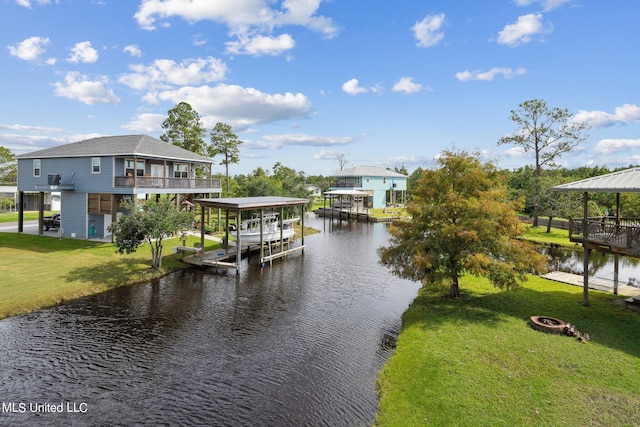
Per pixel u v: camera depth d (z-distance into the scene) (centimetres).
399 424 721
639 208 2916
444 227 1317
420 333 1123
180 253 2288
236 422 776
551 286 1669
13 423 761
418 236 1410
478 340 1046
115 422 773
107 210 2570
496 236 1326
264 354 1080
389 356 1067
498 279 1278
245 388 903
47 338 1158
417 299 1514
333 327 1288
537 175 3700
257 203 2173
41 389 887
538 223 3944
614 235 1257
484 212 1291
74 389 890
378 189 6412
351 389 897
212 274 1991
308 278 1948
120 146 2641
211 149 5025
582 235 1380
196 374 966
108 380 930
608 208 3597
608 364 891
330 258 2488
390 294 1673
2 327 1228
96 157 2548
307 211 5847
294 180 5803
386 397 830
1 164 5594
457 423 694
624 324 1164
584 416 693
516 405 735
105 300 1523
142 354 1070
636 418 682
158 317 1359
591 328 1132
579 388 788
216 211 4597
